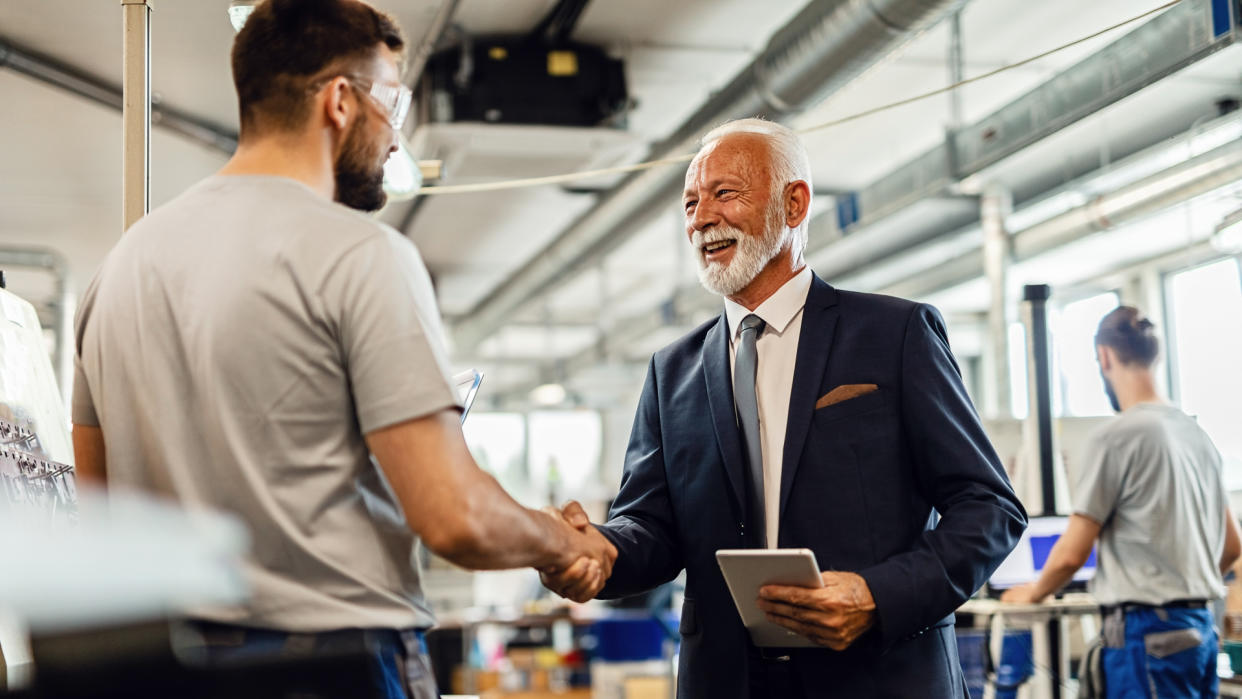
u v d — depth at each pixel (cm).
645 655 632
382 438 116
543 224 893
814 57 436
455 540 115
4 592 54
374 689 86
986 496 172
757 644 174
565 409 1612
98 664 71
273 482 115
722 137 199
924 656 173
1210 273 884
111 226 876
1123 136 652
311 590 115
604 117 559
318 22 129
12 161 715
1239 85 587
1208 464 337
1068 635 439
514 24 543
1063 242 681
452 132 551
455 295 1191
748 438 185
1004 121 530
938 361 181
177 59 540
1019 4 517
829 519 175
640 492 201
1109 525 340
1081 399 999
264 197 122
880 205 661
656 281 1116
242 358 115
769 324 192
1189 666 325
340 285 117
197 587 69
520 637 774
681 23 542
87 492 68
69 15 504
